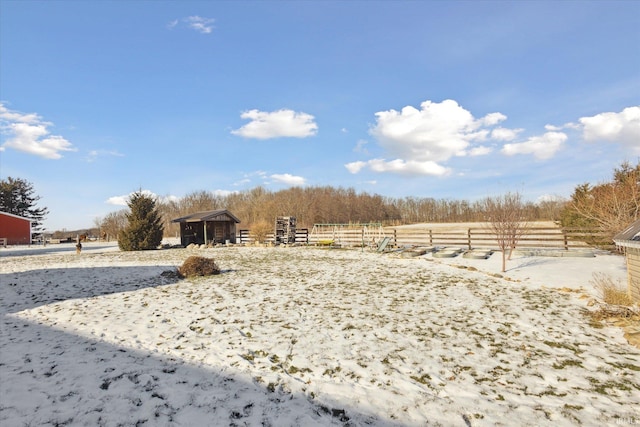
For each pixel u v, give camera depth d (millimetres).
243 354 5219
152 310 7727
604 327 6242
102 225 51938
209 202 73312
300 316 7180
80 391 4043
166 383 4266
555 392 4062
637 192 14344
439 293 9031
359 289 9703
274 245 25234
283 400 3910
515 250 16312
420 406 3795
